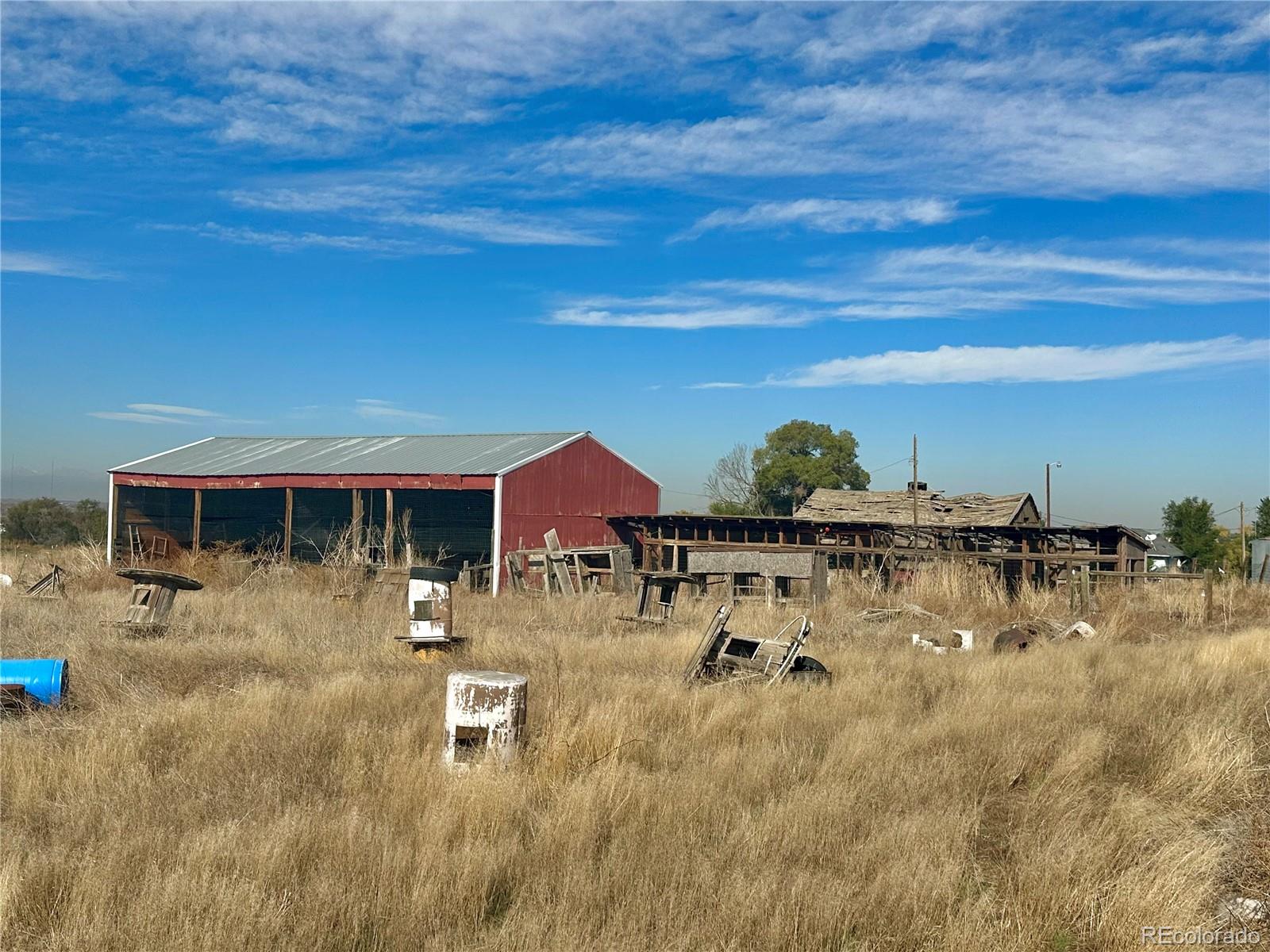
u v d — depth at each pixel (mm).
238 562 29562
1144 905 5676
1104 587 30656
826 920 5449
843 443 70500
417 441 39906
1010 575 35031
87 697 11102
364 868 5938
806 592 27172
